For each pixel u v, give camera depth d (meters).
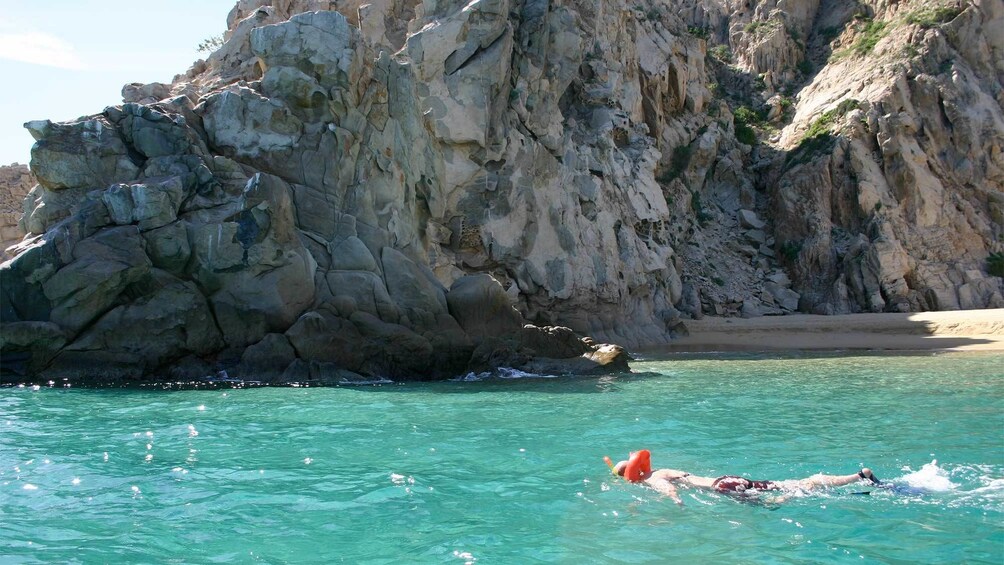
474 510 7.08
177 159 18.69
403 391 15.91
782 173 49.34
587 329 30.28
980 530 6.45
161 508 7.14
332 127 20.58
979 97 47.19
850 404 13.95
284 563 5.75
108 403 13.59
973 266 44.03
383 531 6.48
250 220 17.80
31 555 5.90
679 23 51.53
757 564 5.68
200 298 17.34
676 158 47.75
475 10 27.22
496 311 20.92
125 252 16.81
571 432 11.06
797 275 45.59
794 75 61.25
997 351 26.23
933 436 10.68
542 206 29.59
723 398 14.91
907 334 32.84
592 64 37.41
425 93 27.05
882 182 46.06
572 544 6.14
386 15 30.09
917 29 50.62
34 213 18.05
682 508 7.11
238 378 17.19
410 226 23.12
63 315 16.39
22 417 12.02
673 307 36.72
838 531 6.44
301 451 9.62
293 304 18.02
